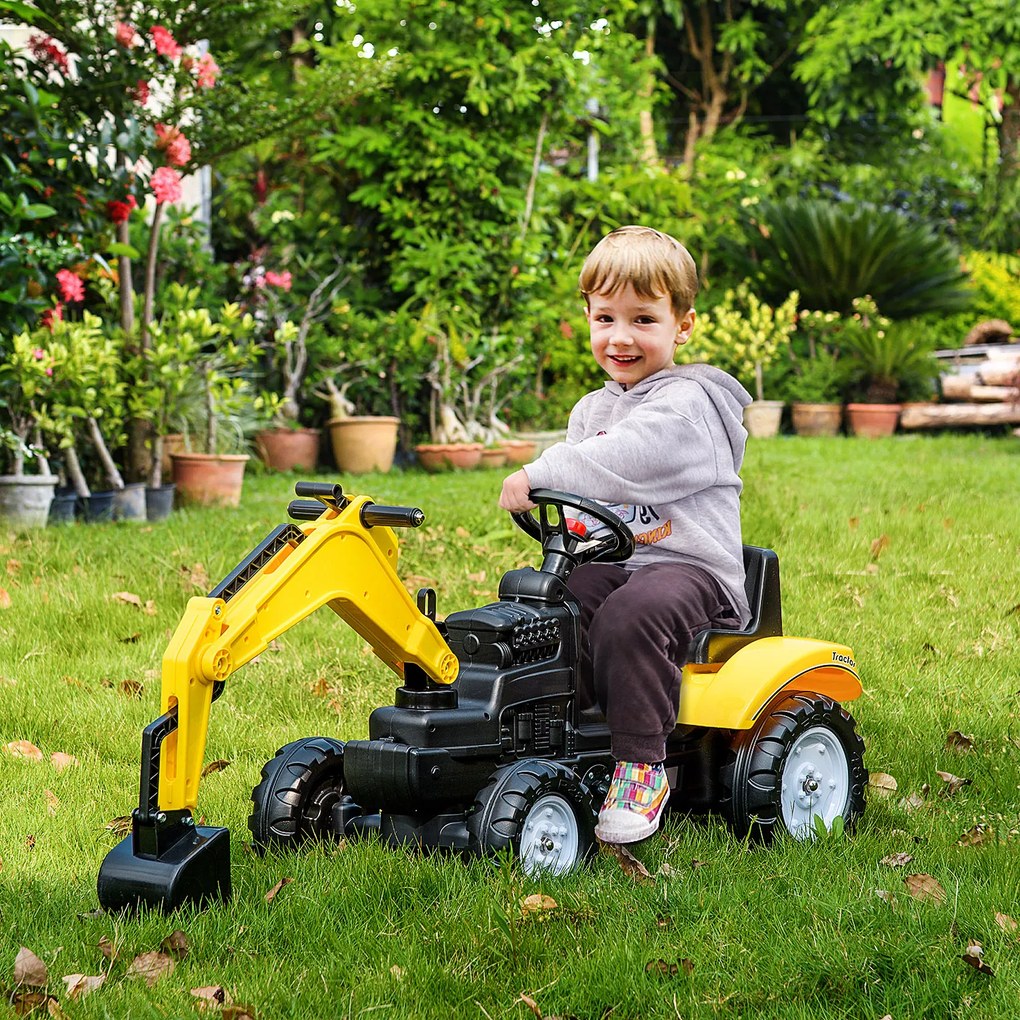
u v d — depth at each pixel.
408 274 12.25
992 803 3.43
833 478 10.21
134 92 8.18
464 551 6.70
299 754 3.03
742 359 15.95
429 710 2.77
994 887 2.72
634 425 2.94
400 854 2.80
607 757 3.03
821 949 2.41
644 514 3.08
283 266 12.34
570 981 2.31
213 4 8.37
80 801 3.40
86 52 7.94
